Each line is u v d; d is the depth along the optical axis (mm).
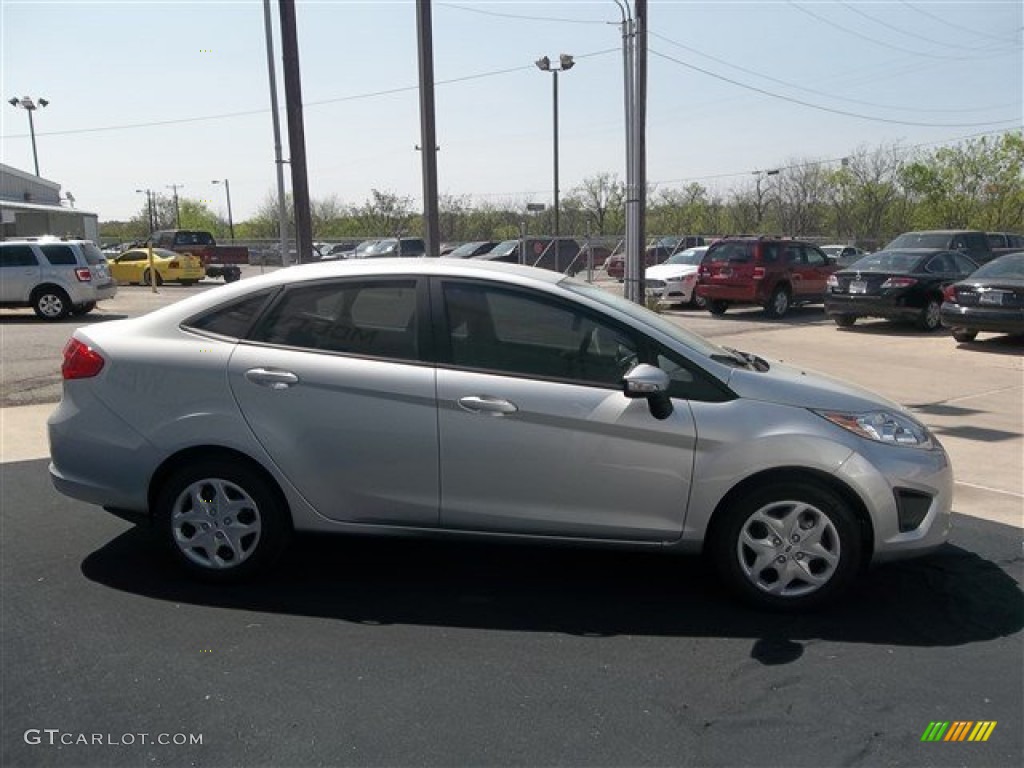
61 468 4344
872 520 3934
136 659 3529
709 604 4125
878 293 15484
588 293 4262
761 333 15602
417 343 4090
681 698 3270
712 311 19109
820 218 52219
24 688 3295
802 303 18812
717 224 55906
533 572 4516
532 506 4023
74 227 41562
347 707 3178
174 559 4273
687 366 4004
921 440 4082
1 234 34969
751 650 3668
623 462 3943
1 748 2908
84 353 4320
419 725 3064
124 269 31328
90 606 4031
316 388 4062
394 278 4180
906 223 49000
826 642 3746
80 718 3096
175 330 4301
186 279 31938
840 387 4230
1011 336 14766
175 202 74562
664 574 4496
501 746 2943
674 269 20625
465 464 4008
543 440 3953
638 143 14945
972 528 5312
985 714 3189
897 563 4680
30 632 3762
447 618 3951
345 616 3959
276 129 19281
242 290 4316
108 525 5180
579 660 3561
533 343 4059
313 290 4238
